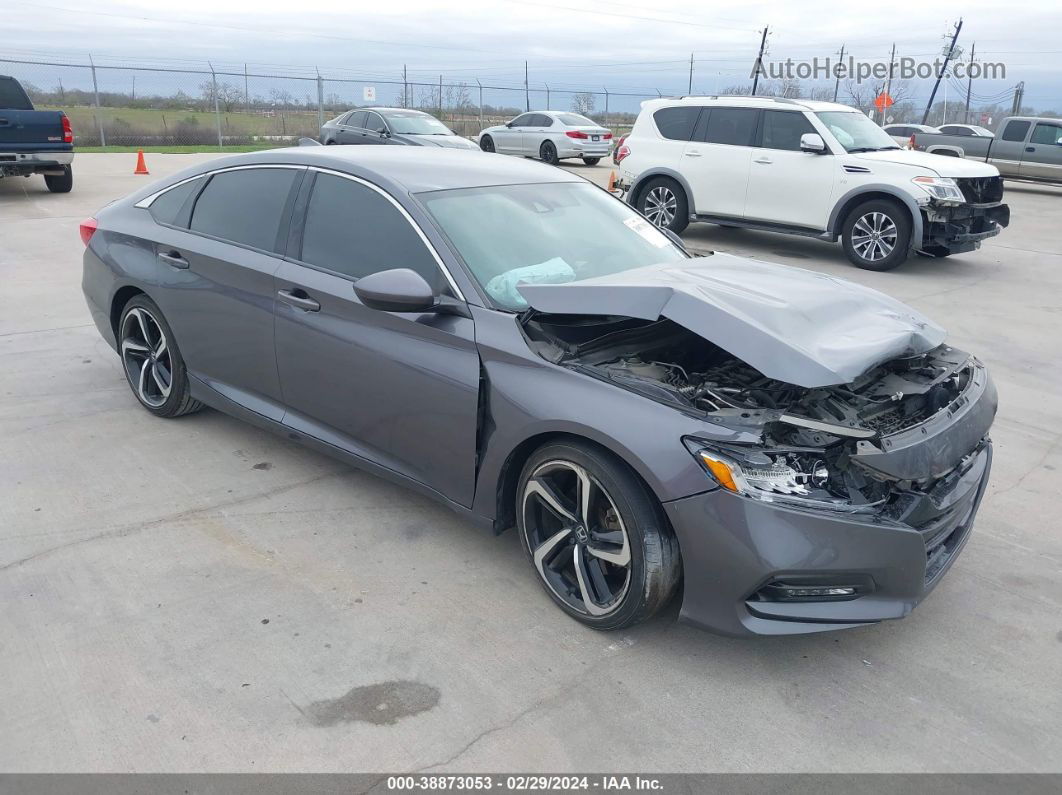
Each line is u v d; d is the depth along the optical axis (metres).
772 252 10.76
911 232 9.38
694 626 2.78
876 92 53.09
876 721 2.63
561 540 3.05
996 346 6.69
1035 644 3.03
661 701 2.69
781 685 2.78
